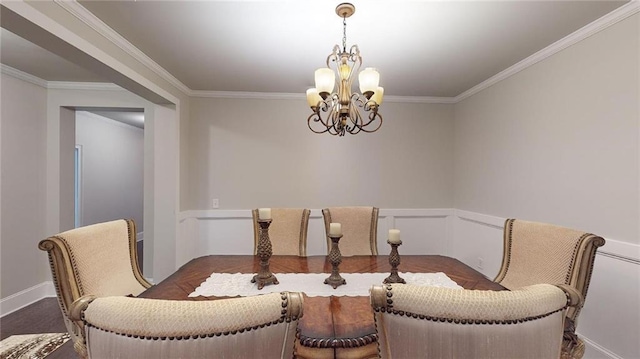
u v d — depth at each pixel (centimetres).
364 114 360
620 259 179
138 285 168
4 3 132
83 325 63
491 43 222
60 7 162
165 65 266
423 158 365
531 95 249
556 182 225
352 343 99
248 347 59
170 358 57
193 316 57
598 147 193
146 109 316
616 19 180
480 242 318
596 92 194
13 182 277
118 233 163
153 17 186
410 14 182
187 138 336
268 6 175
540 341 65
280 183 352
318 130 357
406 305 63
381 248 361
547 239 152
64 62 257
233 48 231
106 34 198
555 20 189
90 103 313
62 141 311
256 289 149
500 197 288
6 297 271
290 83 316
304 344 99
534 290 67
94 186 465
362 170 360
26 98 287
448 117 368
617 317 181
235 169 348
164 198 305
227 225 347
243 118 349
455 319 62
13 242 277
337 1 170
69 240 132
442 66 267
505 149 281
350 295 139
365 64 262
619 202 180
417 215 364
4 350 210
